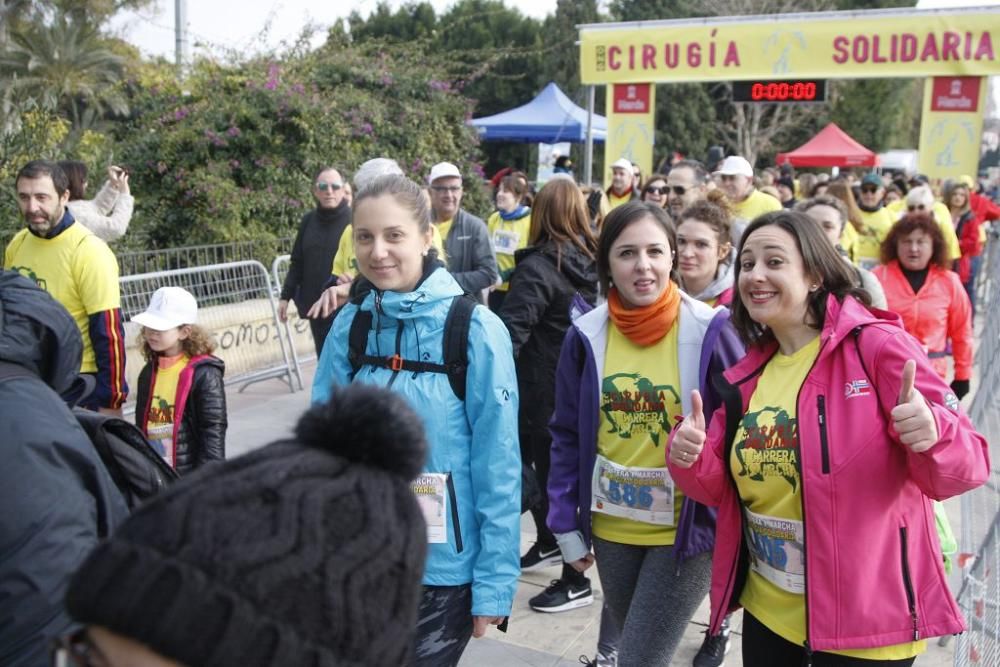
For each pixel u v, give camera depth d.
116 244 8.19
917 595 2.06
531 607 4.02
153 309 3.84
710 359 2.66
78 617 0.78
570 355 2.91
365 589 0.82
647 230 2.67
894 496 2.06
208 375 3.91
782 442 2.16
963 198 10.88
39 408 1.54
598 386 2.79
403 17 30.19
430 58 13.64
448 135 12.84
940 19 12.82
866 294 2.25
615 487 2.75
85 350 4.22
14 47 18.92
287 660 0.76
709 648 3.51
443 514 2.39
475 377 2.40
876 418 2.06
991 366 4.89
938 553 2.12
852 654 2.06
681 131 32.97
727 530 2.35
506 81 31.09
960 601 3.68
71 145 8.98
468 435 2.44
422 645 2.38
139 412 3.97
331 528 0.82
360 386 0.99
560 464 2.93
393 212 2.40
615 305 2.79
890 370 2.05
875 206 8.52
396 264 2.43
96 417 1.85
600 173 28.08
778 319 2.24
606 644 3.27
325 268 6.09
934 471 1.93
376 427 0.92
